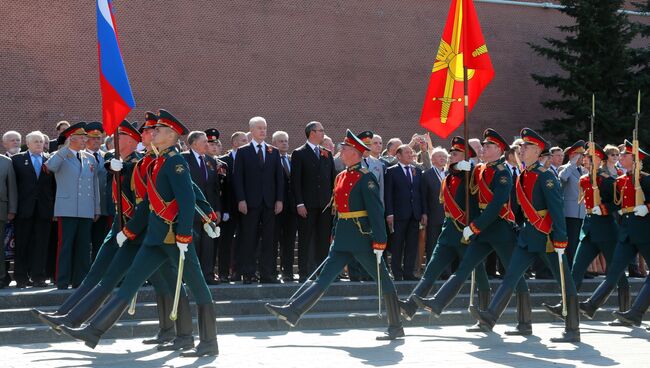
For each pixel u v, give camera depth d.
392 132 25.34
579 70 24.22
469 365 7.77
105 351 8.55
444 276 13.38
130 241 8.16
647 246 10.50
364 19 25.23
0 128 20.98
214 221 8.65
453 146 10.23
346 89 24.88
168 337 8.99
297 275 14.03
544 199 9.30
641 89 24.84
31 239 11.62
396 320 9.48
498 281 13.03
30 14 21.39
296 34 24.38
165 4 22.84
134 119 22.30
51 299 10.41
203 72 23.19
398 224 13.12
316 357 8.15
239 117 23.55
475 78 10.77
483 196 9.75
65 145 11.30
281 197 12.44
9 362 7.86
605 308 12.82
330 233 12.81
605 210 11.20
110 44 8.98
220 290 11.30
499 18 26.86
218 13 23.47
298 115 24.25
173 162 7.75
